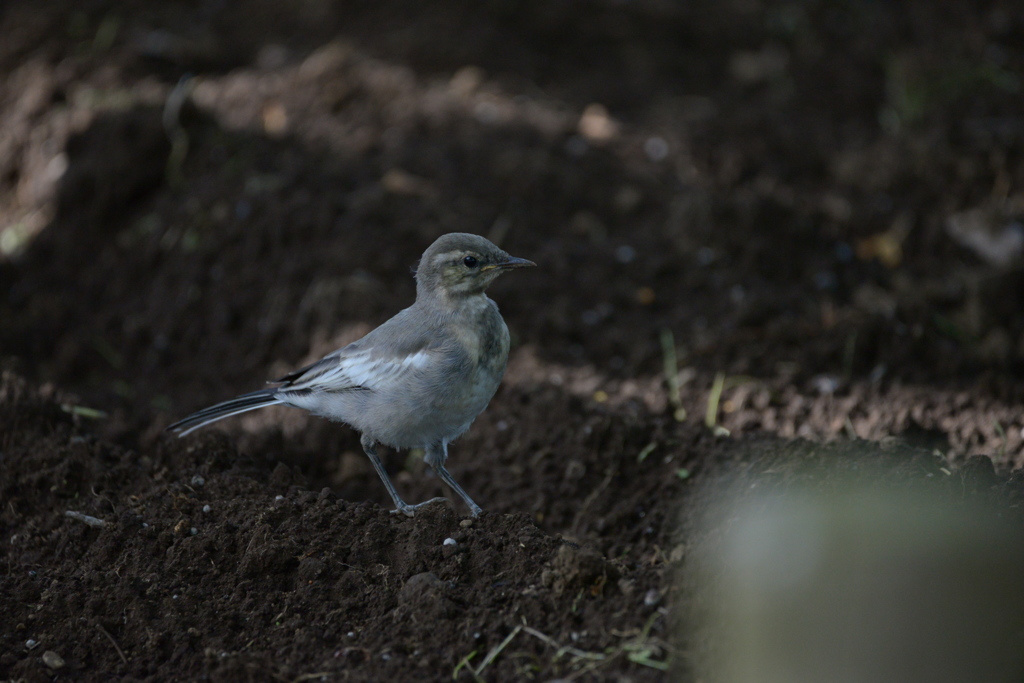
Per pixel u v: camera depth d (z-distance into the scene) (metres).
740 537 6.79
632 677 6.70
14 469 9.67
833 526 6.19
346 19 18.91
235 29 18.89
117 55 17.12
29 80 16.73
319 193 14.63
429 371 8.85
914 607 5.69
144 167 15.26
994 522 6.48
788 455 9.33
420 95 16.77
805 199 15.05
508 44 18.52
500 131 16.03
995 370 12.06
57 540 8.79
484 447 11.09
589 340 12.72
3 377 10.92
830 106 17.75
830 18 19.73
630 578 7.66
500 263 9.08
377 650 7.19
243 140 15.80
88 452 9.89
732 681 6.23
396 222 14.02
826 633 5.76
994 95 16.98
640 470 10.38
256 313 13.38
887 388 11.68
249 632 7.55
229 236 14.19
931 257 14.30
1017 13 18.59
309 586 7.84
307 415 11.58
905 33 19.00
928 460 8.87
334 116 16.36
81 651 7.50
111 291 14.41
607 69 18.39
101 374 13.45
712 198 14.55
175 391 12.97
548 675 6.85
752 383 11.67
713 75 18.55
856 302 13.22
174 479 9.66
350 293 12.77
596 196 15.08
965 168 15.37
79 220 14.97
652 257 14.00
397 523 8.48
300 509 8.74
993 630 5.59
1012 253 14.02
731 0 20.20
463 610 7.44
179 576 8.05
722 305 13.20
